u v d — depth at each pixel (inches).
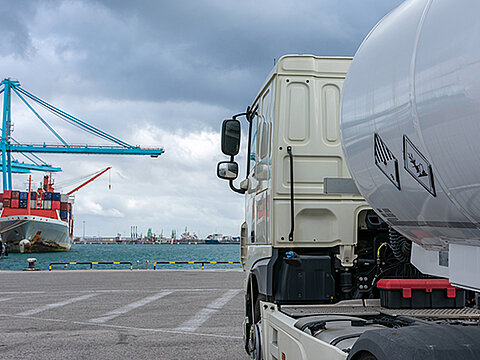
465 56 79.5
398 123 98.7
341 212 183.2
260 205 201.3
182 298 547.8
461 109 80.2
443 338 89.0
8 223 3644.2
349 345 115.4
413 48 95.3
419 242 113.3
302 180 185.6
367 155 114.1
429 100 88.2
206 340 315.3
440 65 85.6
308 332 136.8
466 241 95.1
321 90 191.8
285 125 188.5
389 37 107.7
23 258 3430.1
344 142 126.0
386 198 111.8
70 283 744.3
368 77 113.3
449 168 86.0
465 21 81.1
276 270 182.9
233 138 227.5
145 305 488.1
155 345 300.7
